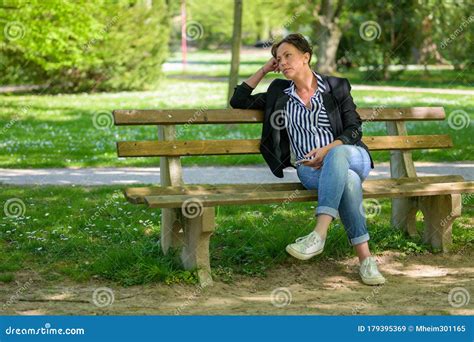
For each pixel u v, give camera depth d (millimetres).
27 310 4812
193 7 43875
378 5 28891
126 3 27250
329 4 29641
